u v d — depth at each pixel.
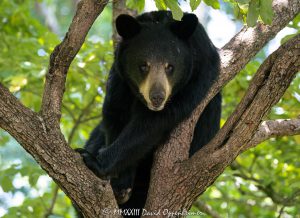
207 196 15.92
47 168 8.09
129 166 10.48
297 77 13.70
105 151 10.05
